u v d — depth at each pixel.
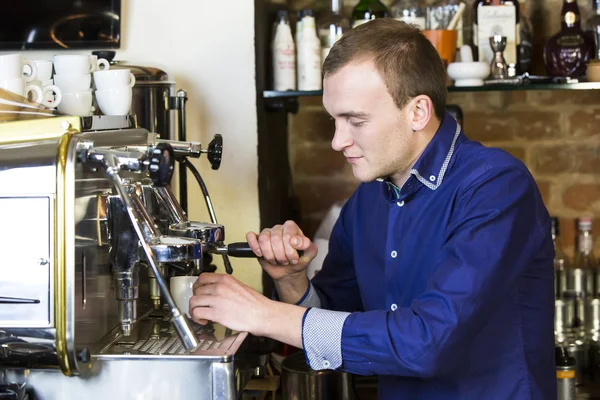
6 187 1.37
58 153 1.36
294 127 3.09
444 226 1.59
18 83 1.67
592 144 3.04
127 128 1.78
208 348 1.45
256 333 1.52
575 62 2.75
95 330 1.46
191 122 2.53
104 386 1.42
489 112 3.05
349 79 1.50
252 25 2.51
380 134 1.53
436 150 1.59
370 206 1.80
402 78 1.51
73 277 1.36
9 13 2.47
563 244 3.07
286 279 1.78
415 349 1.42
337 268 1.92
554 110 3.04
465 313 1.42
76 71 1.85
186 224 1.58
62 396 1.43
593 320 2.85
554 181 3.06
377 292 1.77
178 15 2.52
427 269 1.61
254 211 2.54
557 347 2.57
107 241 1.49
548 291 1.65
